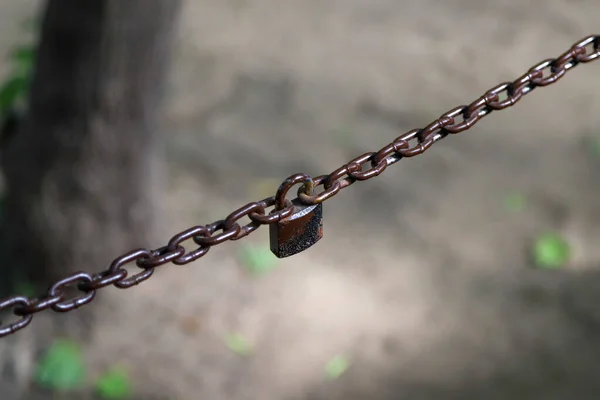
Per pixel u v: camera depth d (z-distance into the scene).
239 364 5.88
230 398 5.67
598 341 6.20
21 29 10.35
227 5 11.08
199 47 9.90
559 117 8.98
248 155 8.08
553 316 6.43
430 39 10.62
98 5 4.87
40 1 11.07
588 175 8.06
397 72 9.77
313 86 9.27
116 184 5.64
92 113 5.27
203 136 8.27
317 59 9.91
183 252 1.99
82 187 5.54
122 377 5.70
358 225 7.27
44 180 5.55
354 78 9.53
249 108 8.83
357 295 6.51
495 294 6.64
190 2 11.10
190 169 7.78
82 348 5.84
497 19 11.22
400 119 8.88
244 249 6.75
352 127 8.70
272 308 6.31
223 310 6.24
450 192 7.75
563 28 11.09
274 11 11.05
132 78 5.25
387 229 7.26
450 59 10.16
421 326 6.30
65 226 5.67
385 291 6.59
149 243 6.15
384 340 6.15
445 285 6.70
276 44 10.19
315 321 6.25
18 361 5.59
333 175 2.13
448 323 6.34
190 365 5.84
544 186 7.88
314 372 5.88
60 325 5.89
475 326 6.32
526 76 2.35
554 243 7.13
